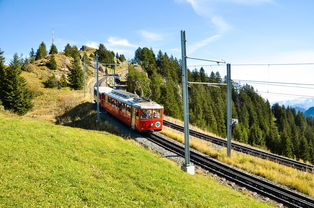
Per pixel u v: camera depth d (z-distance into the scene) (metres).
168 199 8.24
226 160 17.42
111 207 6.79
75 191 7.38
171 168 12.88
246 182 13.55
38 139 12.91
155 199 7.96
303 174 15.46
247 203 10.02
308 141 92.94
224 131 78.81
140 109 21.98
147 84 64.62
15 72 37.19
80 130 18.47
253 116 94.44
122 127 25.62
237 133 71.75
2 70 37.84
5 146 10.60
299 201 11.09
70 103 41.25
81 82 63.12
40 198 6.49
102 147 14.02
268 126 94.69
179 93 84.25
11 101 35.31
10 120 16.91
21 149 10.62
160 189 8.93
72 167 9.61
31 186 7.16
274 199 11.62
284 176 14.65
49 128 16.34
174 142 21.34
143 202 7.61
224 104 95.31
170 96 60.72
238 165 16.56
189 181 10.92
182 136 23.88
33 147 11.32
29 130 14.56
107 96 32.16
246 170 15.99
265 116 103.06
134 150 15.38
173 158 16.84
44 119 31.69
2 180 7.23
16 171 8.10
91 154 12.20
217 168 15.32
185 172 12.96
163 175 10.73
